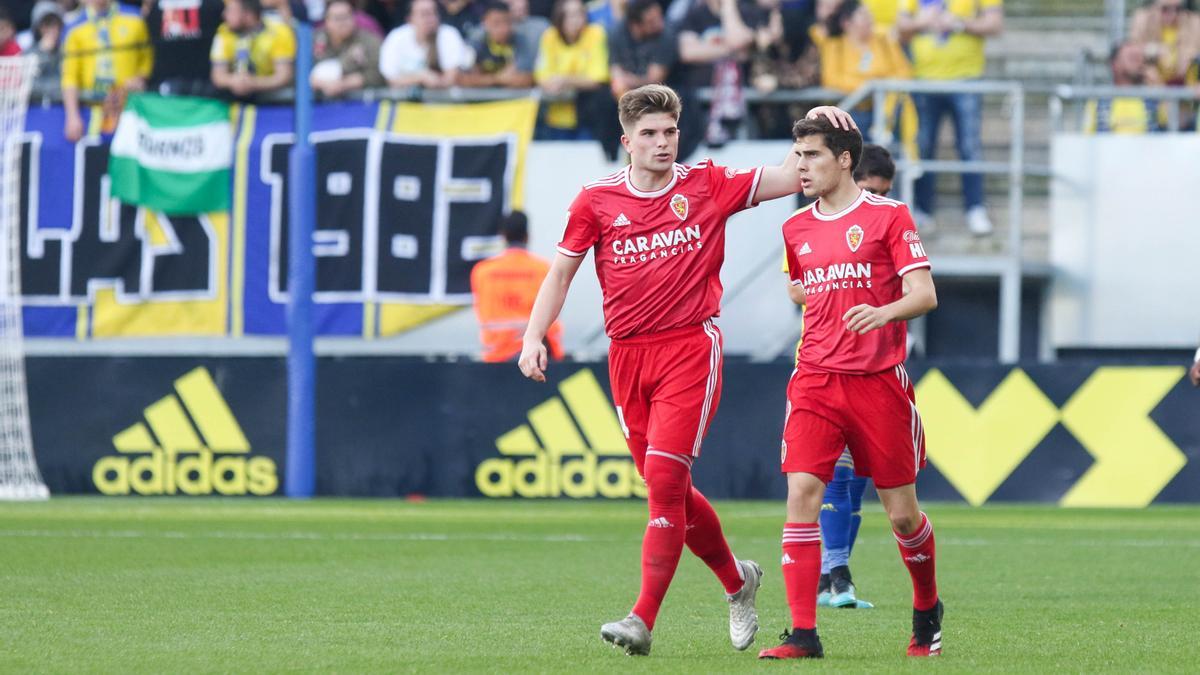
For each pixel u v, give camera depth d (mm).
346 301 52188
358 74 53812
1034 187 57312
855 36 52719
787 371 45531
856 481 24375
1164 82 54531
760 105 53562
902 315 17516
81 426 49125
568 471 46438
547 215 52656
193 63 52969
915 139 52562
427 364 47625
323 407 48250
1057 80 63062
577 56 52562
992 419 44594
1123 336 52188
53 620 21234
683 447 18281
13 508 44031
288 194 52125
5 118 51750
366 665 17141
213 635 19734
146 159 52594
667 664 17281
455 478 47312
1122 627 21016
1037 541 34969
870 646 19156
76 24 53844
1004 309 52031
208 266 52562
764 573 28422
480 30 54406
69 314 53188
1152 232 51875
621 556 31422
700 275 18609
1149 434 43875
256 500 47312
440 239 52062
